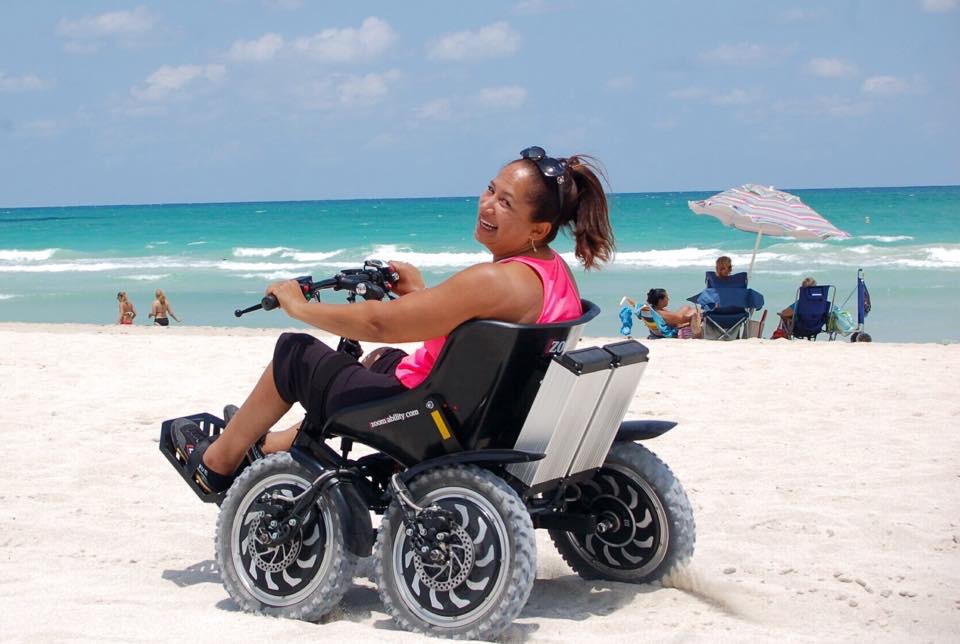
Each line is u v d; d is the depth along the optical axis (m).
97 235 55.75
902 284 26.05
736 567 4.21
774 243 37.38
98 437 6.88
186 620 3.52
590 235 3.62
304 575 3.55
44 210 129.50
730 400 8.19
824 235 14.55
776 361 10.47
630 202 84.12
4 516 5.07
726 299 14.23
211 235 53.16
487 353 3.33
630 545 3.96
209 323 23.14
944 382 8.94
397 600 3.45
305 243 46.75
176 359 10.84
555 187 3.51
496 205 3.52
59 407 7.97
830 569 4.16
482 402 3.38
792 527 4.79
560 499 3.85
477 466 3.42
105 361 10.66
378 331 3.38
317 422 3.71
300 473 3.60
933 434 6.83
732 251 35.19
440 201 134.38
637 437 3.87
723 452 6.39
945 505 5.15
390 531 3.46
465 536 3.32
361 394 3.56
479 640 3.30
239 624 3.46
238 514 3.69
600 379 3.42
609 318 21.77
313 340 3.75
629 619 3.60
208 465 3.96
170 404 8.14
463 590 3.33
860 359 10.56
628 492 3.91
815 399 8.20
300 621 3.52
